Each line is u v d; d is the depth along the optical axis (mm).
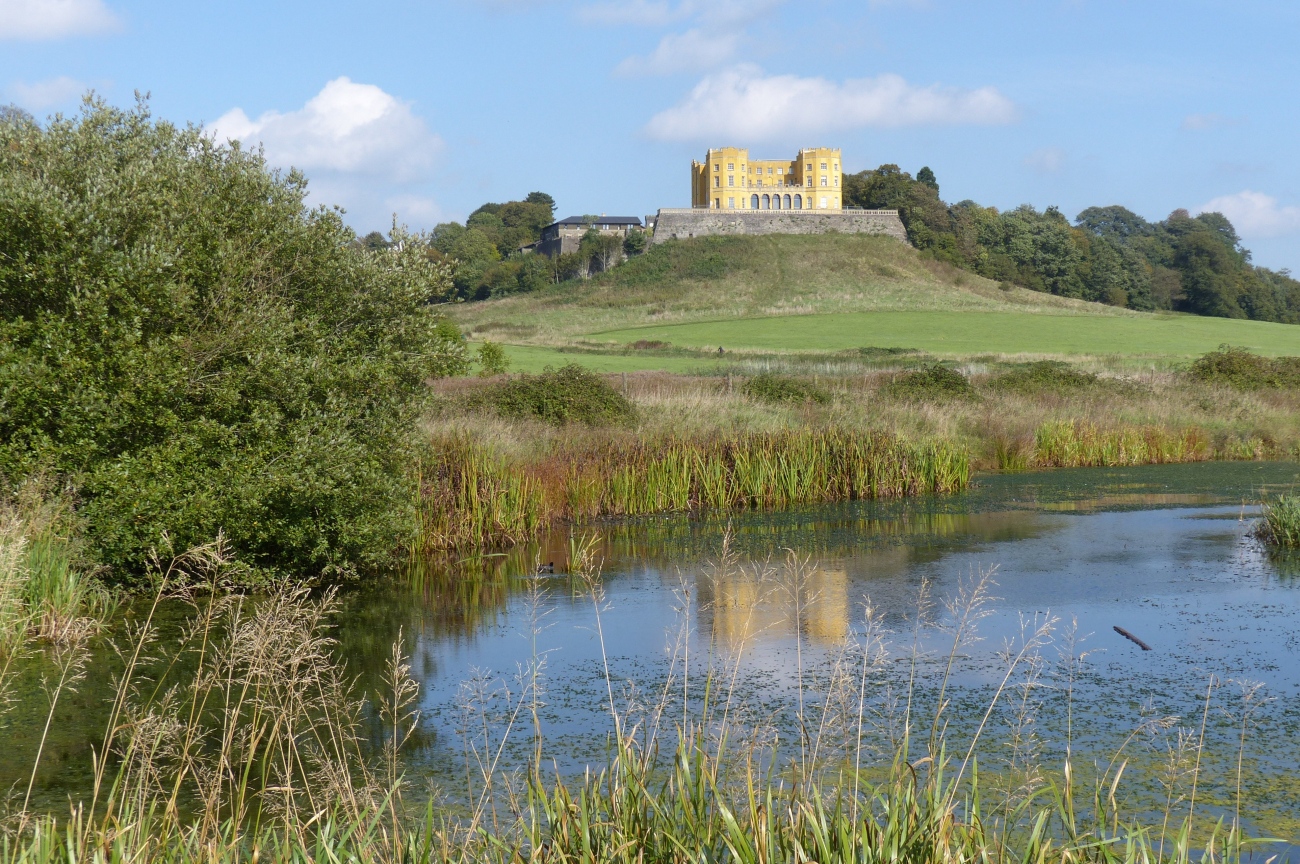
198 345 9953
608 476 16031
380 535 11109
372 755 6039
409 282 11867
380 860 4113
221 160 11289
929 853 3615
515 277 126750
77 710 6848
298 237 11211
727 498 16859
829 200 138125
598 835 3836
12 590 8328
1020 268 124875
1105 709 6699
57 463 9531
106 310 9594
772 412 21234
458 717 6715
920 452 18125
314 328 10922
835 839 3750
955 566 11531
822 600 9914
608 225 139125
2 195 9336
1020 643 8320
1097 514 15406
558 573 11477
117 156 10750
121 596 9812
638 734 6277
